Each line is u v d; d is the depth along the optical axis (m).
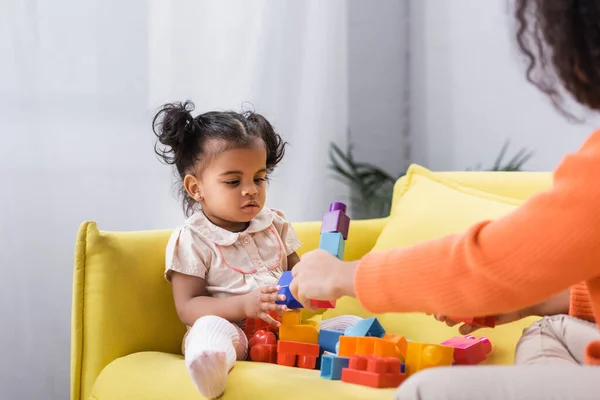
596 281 0.64
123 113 1.70
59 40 1.63
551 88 0.68
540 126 1.83
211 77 1.82
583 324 0.88
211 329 0.99
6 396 1.56
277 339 1.15
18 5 1.57
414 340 1.20
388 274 0.69
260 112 1.90
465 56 2.09
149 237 1.25
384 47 2.27
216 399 0.89
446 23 2.16
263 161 1.26
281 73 1.94
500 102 1.96
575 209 0.58
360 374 0.87
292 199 1.98
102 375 1.10
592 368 0.57
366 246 1.45
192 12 1.79
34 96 1.59
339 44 2.09
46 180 1.61
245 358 1.09
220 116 1.29
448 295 0.65
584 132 1.68
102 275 1.16
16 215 1.57
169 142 1.29
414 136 2.31
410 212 1.38
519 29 0.68
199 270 1.19
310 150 2.00
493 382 0.56
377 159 2.26
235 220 1.25
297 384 0.87
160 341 1.20
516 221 0.61
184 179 1.29
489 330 1.12
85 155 1.66
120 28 1.70
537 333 0.90
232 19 1.85
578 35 0.61
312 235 1.41
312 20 2.00
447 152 2.18
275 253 1.29
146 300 1.19
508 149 1.94
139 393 0.99
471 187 1.43
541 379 0.56
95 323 1.14
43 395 1.60
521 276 0.61
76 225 1.65
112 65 1.69
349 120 2.20
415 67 2.29
